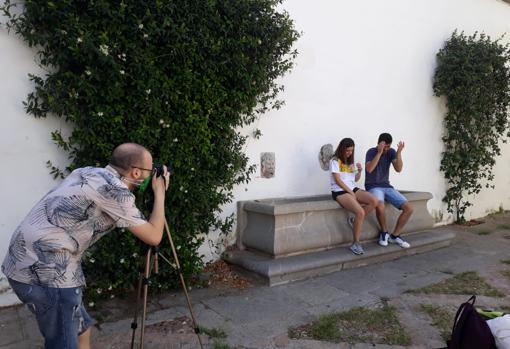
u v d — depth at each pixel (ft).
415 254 19.17
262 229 15.90
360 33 20.94
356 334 10.98
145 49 12.46
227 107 14.79
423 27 24.13
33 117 12.35
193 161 14.25
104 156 12.38
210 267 16.02
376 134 22.20
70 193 6.94
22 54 12.04
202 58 13.69
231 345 10.23
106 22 11.73
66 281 6.87
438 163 25.94
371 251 17.12
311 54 19.01
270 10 14.93
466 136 25.29
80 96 12.00
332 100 20.04
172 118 13.65
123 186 7.27
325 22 19.43
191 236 14.56
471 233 24.16
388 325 11.51
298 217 16.02
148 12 12.01
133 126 12.76
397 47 22.79
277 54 15.98
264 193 17.80
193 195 14.11
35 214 6.97
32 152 12.40
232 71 14.57
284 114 18.21
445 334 10.98
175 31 12.62
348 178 17.38
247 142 17.01
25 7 11.39
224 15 14.11
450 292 14.10
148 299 13.24
